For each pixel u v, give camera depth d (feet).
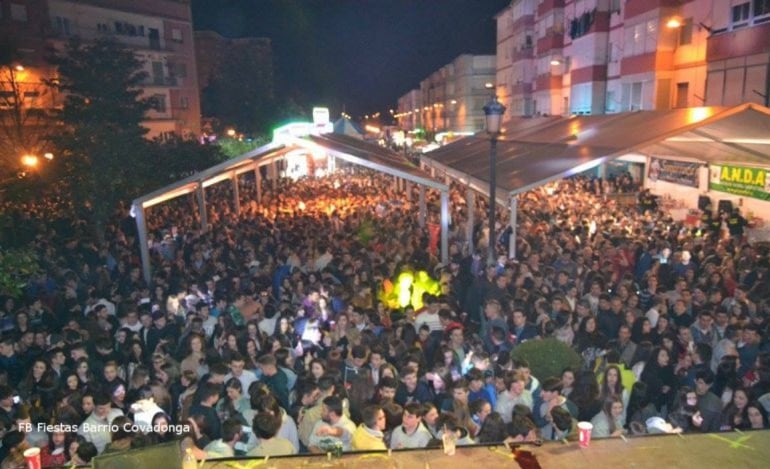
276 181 97.60
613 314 28.68
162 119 146.00
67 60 89.56
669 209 66.03
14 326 29.25
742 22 66.80
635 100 93.66
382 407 18.57
